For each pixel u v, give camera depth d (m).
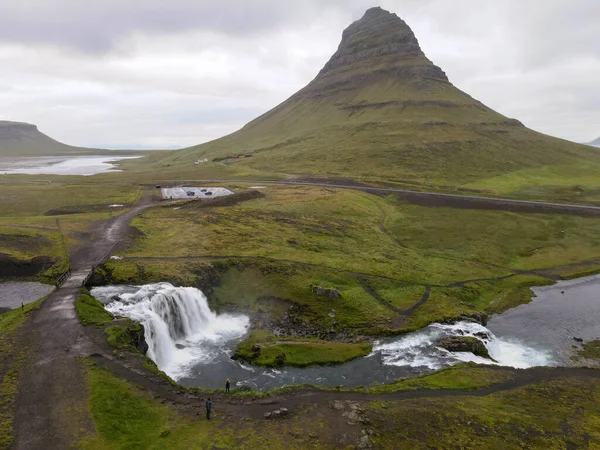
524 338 62.12
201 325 62.19
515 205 140.62
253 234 92.62
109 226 92.88
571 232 114.44
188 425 34.12
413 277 79.44
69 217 100.19
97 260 70.12
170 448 31.08
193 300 62.31
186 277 67.31
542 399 43.25
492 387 45.53
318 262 79.88
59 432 30.86
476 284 80.69
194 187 157.12
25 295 59.28
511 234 113.81
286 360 52.16
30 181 171.50
